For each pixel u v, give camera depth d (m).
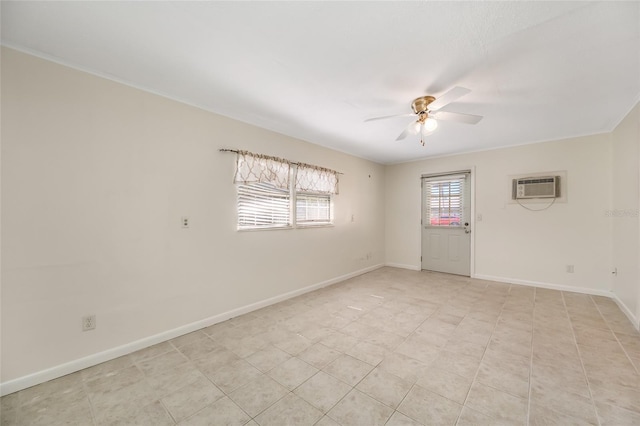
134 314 2.32
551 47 1.79
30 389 1.82
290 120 3.16
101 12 1.49
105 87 2.17
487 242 4.56
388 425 1.49
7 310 1.79
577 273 3.83
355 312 3.15
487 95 2.51
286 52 1.87
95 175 2.12
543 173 4.04
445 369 2.02
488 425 1.49
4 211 1.78
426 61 1.97
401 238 5.59
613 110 2.89
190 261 2.68
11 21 1.57
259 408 1.63
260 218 3.34
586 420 1.52
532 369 2.00
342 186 4.63
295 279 3.76
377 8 1.46
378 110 2.86
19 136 1.82
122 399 1.72
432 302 3.48
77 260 2.05
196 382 1.88
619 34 1.65
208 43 1.78
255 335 2.59
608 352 2.22
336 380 1.90
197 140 2.73
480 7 1.46
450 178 4.95
